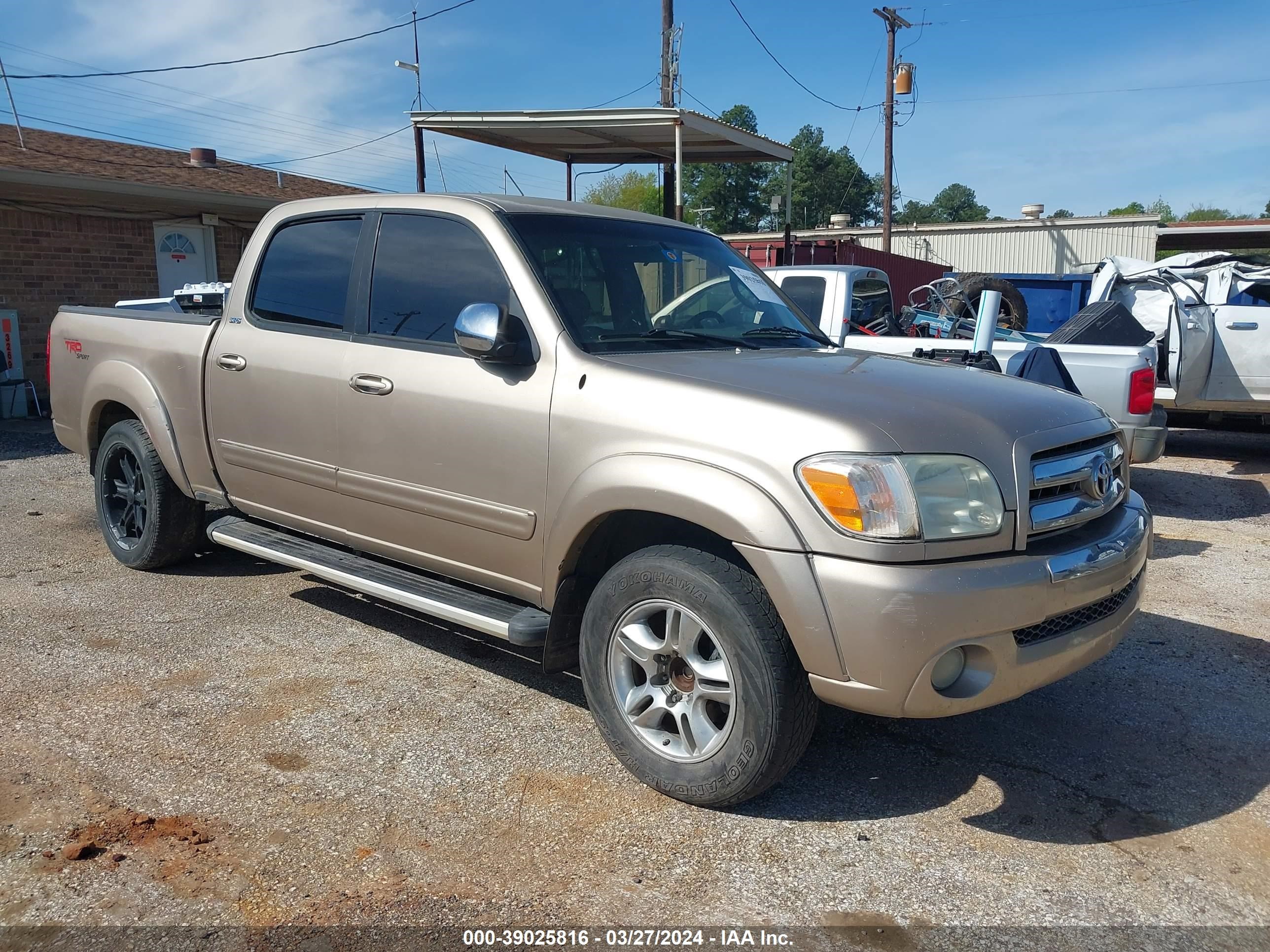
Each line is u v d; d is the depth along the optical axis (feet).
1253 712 13.29
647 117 34.71
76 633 15.24
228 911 8.63
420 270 13.10
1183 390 33.35
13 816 10.00
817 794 10.86
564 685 13.70
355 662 14.32
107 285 47.14
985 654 9.31
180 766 11.14
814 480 9.19
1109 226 103.24
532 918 8.61
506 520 11.64
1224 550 22.24
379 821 10.10
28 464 29.71
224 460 15.55
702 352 12.08
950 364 12.71
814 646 9.22
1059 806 10.73
